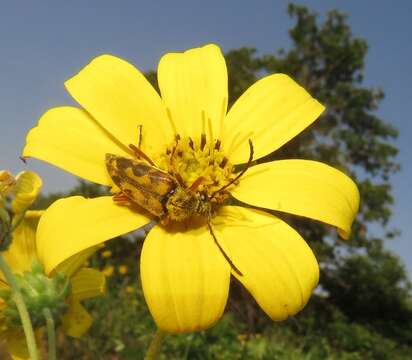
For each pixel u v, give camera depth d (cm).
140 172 7
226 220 7
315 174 8
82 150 8
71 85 8
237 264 7
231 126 9
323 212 7
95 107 8
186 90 9
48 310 8
